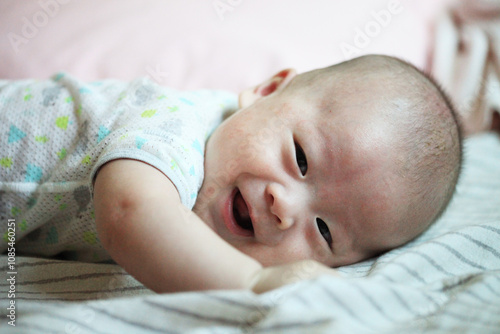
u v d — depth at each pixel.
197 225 0.67
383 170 0.87
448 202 1.06
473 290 0.65
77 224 0.91
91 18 1.57
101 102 0.95
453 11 1.97
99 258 0.98
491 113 1.85
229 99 1.17
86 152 0.86
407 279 0.75
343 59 1.63
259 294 0.61
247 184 0.87
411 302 0.62
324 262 0.91
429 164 0.93
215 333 0.53
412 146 0.90
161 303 0.57
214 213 0.88
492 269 0.81
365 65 1.02
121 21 1.57
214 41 1.59
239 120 0.95
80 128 0.91
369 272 0.82
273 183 0.86
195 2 1.66
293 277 0.62
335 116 0.89
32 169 0.91
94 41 1.50
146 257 0.64
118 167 0.73
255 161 0.87
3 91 1.01
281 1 1.74
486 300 0.64
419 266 0.78
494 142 1.77
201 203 0.89
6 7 1.51
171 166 0.75
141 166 0.73
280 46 1.62
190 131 0.86
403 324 0.58
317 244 0.88
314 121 0.89
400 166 0.88
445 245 0.84
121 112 0.91
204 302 0.56
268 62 1.59
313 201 0.87
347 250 0.92
